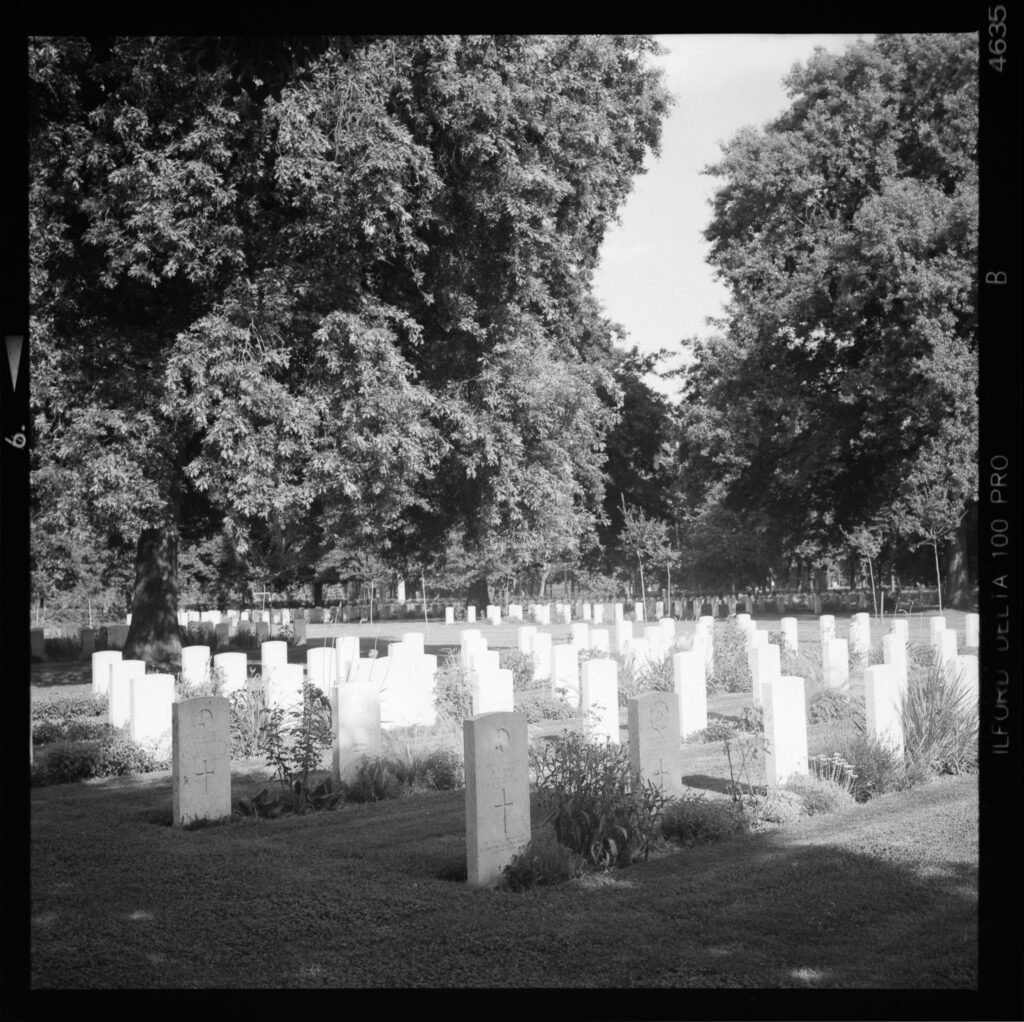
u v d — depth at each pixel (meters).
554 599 61.84
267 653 18.92
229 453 20.88
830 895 8.03
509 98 22.27
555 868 8.70
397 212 21.62
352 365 21.53
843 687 18.72
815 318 39.59
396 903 8.12
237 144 21.55
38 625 39.59
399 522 28.00
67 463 22.52
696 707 15.46
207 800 11.06
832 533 44.62
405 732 15.65
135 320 23.72
